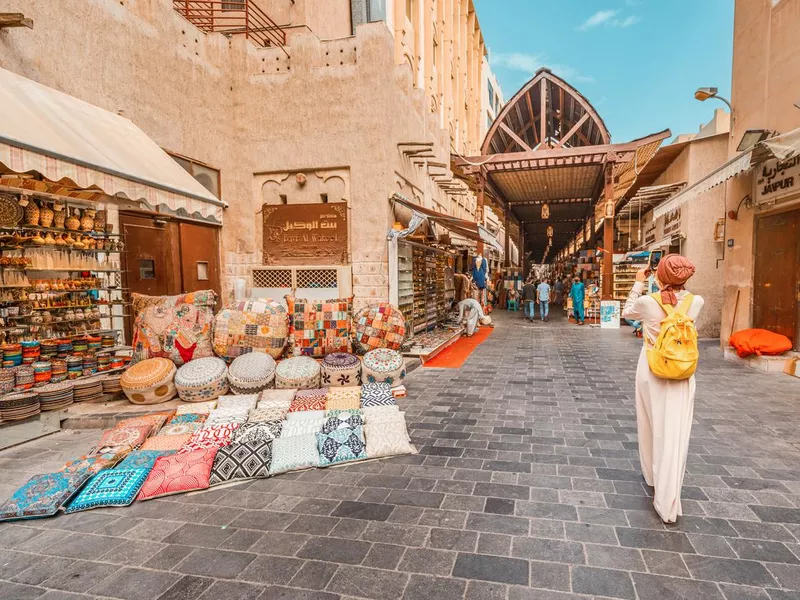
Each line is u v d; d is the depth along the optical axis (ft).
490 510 9.82
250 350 18.17
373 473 11.80
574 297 51.37
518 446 13.52
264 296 27.35
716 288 37.99
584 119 49.93
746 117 27.02
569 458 12.59
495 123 52.49
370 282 26.53
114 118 18.37
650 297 9.82
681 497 10.29
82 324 18.81
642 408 10.35
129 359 18.74
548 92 55.36
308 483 11.31
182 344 17.39
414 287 33.76
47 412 15.07
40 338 17.03
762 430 14.65
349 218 26.76
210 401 16.07
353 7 36.17
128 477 10.90
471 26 88.38
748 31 26.84
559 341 36.58
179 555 8.38
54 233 17.57
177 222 24.52
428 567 7.89
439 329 39.32
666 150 41.78
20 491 10.28
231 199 27.50
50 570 8.01
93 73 18.69
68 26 17.66
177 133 23.26
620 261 48.60
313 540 8.79
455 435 14.51
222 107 26.71
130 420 14.14
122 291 20.76
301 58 26.86
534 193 69.56
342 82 26.43
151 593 7.34
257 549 8.53
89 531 9.27
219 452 11.76
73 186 17.78
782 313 24.77
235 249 27.78
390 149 26.94
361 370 18.70
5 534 9.21
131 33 20.52
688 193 27.37
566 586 7.34
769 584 7.31
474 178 53.98
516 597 7.09
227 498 10.60
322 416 14.52
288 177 27.43
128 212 21.85
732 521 9.23
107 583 7.62
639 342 35.73
